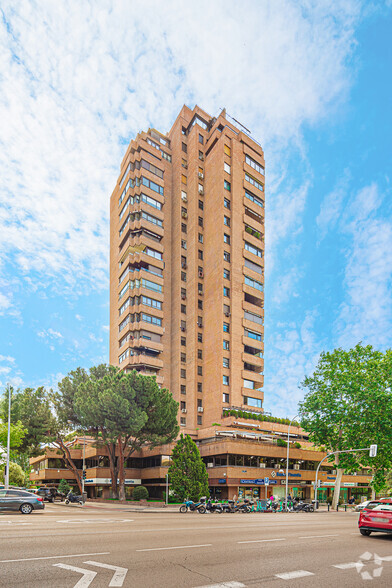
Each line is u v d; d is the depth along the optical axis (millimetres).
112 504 38938
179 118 73562
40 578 7055
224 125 70188
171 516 24109
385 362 42656
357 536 14266
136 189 67438
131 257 64000
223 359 58594
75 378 46719
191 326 63250
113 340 69500
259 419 56500
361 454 43219
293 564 8789
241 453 46406
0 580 6895
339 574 8070
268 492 48781
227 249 63375
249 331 62781
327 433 43812
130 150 69375
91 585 6707
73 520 18172
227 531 14289
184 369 62781
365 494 62062
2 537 11453
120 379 40219
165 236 67938
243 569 8148
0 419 50250
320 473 54750
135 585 6793
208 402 59250
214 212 65625
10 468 58875
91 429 45469
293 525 18188
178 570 7875
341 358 45000
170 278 67188
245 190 68375
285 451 50688
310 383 45781
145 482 53562
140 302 62031
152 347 60875
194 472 40500
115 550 9664
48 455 59562
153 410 40969
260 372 64000
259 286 66062
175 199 69812
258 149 73000
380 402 40250
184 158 71688
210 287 63531
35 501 22250
